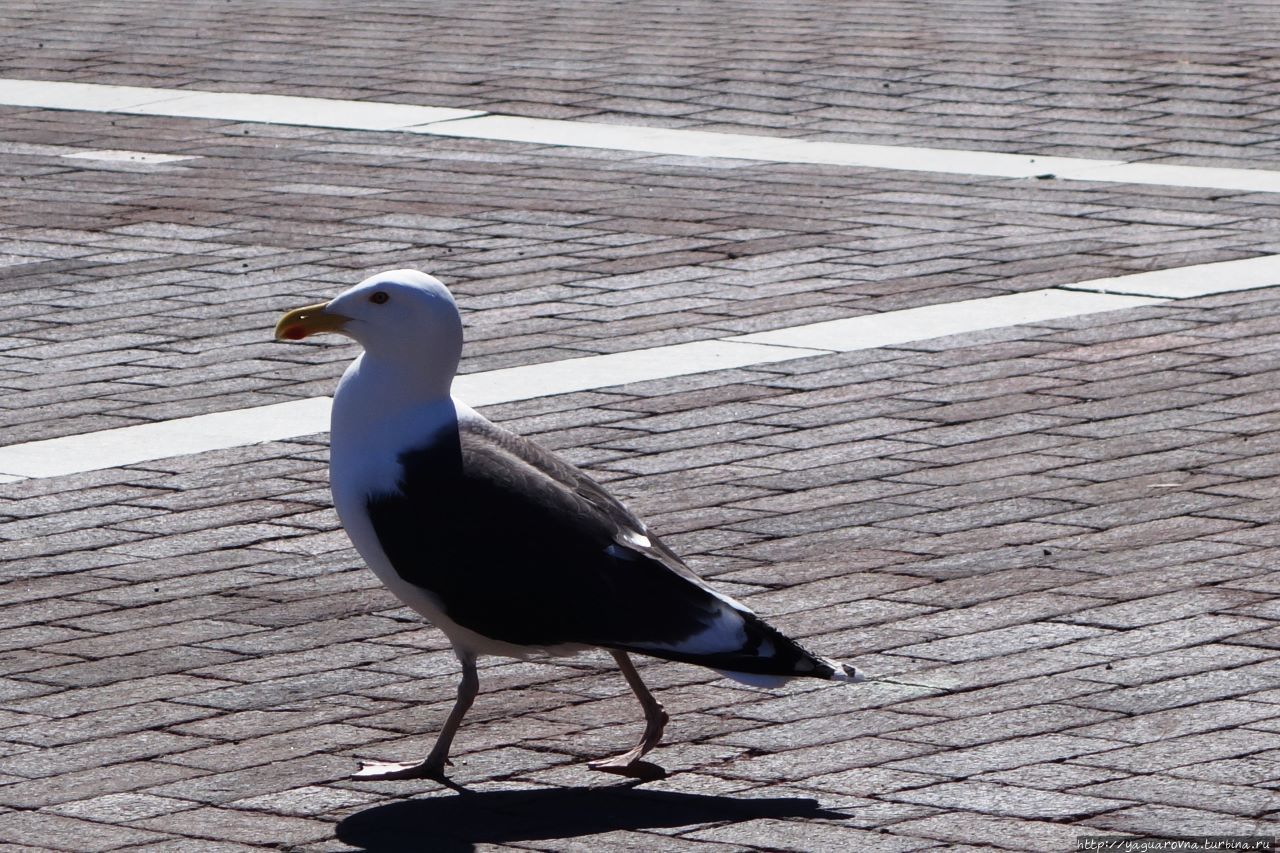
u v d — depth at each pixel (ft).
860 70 90.53
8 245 64.49
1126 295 55.98
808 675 26.30
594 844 26.66
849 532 39.11
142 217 67.92
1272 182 69.36
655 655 26.66
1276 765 28.53
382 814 27.81
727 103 84.64
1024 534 38.73
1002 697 31.35
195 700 32.14
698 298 56.54
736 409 47.09
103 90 90.48
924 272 58.80
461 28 104.78
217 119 84.07
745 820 27.30
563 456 43.93
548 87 88.38
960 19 104.78
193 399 48.78
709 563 37.58
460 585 27.43
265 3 115.96
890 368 49.98
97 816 27.84
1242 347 51.11
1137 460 42.96
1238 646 33.06
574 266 60.34
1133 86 85.92
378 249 62.90
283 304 57.11
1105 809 27.22
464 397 48.06
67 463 44.29
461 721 30.22
